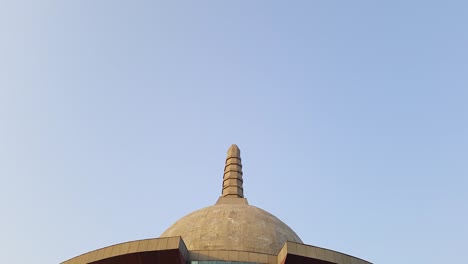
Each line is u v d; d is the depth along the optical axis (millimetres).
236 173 64438
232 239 47875
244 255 42250
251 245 47688
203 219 51094
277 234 50344
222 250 42500
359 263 41500
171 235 50156
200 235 48562
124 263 40844
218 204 58156
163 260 40188
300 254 39844
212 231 48812
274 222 52625
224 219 50625
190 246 47531
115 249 40906
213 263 41844
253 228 49719
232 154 66625
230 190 62312
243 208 53625
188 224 50938
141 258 40344
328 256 40562
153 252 40000
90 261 41312
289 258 39969
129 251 40312
